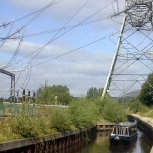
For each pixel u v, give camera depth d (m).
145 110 104.00
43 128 35.84
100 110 73.62
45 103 40.00
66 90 126.44
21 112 32.22
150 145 48.69
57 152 38.28
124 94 76.75
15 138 29.38
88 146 46.31
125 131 49.84
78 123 47.53
